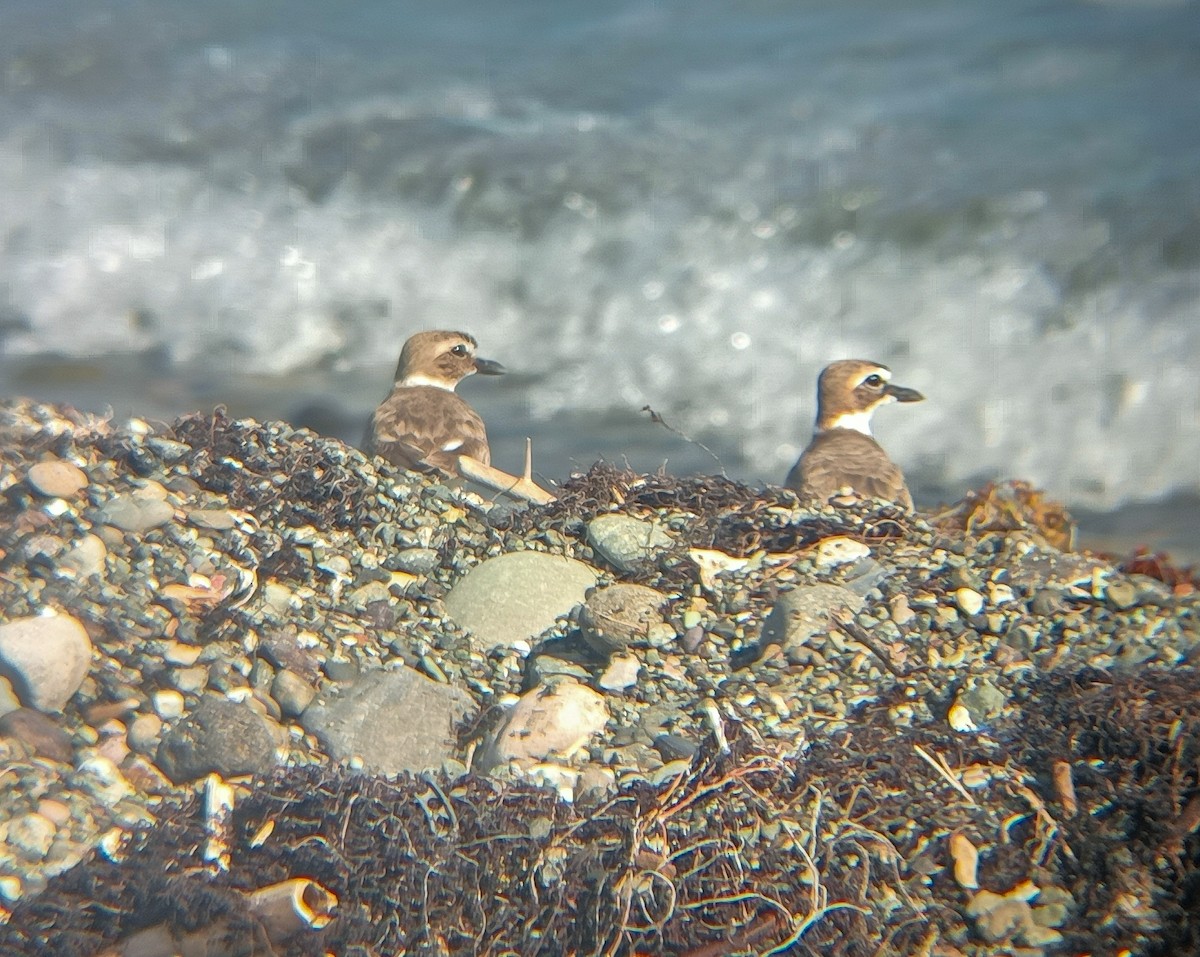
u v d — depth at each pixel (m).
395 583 9.70
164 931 7.06
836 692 8.84
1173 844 7.63
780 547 10.20
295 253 26.05
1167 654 9.05
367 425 13.28
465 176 27.05
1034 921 7.41
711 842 7.58
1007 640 9.26
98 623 8.66
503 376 23.36
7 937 7.03
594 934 7.19
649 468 19.62
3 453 9.70
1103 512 19.30
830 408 15.91
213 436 10.55
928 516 12.58
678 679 8.93
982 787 8.10
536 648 9.31
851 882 7.50
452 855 7.50
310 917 7.20
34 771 7.83
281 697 8.52
